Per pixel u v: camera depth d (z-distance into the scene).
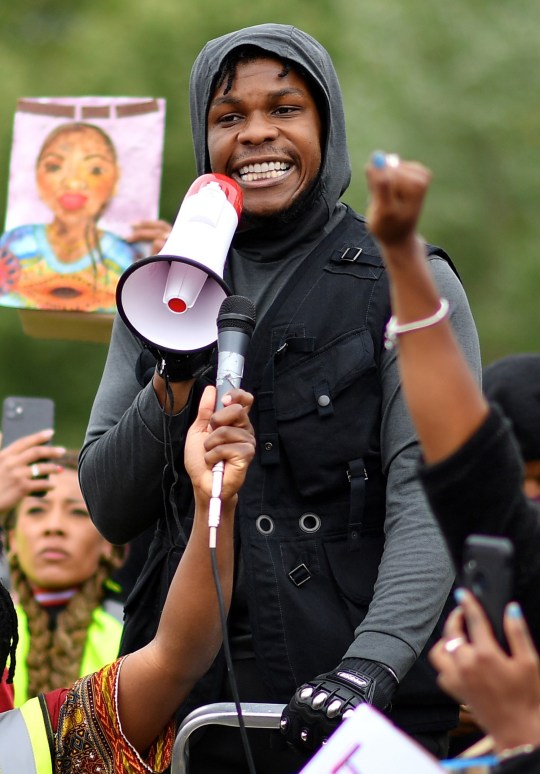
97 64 19.08
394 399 5.45
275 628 5.36
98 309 7.79
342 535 5.42
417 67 23.17
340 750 3.91
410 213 3.67
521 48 23.72
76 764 5.23
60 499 8.18
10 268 7.85
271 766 5.48
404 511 5.30
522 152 23.48
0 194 19.09
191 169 18.69
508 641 3.57
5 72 19.67
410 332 3.82
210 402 5.11
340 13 20.48
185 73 18.78
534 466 7.07
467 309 5.64
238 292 5.86
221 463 4.86
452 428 3.78
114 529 5.70
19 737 5.25
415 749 3.84
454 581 5.49
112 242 7.88
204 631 5.11
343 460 5.43
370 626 5.11
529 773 3.50
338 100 6.05
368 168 3.65
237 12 18.88
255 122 5.85
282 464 5.47
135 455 5.48
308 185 5.85
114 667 5.30
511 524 3.78
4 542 8.30
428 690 5.37
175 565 5.58
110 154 7.98
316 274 5.70
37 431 8.58
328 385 5.46
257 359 5.57
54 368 20.11
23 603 8.16
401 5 23.48
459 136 23.23
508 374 7.22
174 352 5.23
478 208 23.39
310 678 5.31
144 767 5.20
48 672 8.04
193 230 5.27
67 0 20.39
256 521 5.45
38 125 8.05
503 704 3.54
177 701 5.25
